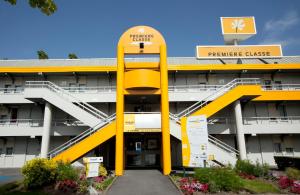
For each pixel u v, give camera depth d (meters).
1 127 23.92
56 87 22.34
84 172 14.81
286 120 25.45
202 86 26.28
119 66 19.25
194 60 28.61
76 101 21.72
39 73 24.92
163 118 18.25
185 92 24.50
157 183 14.04
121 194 11.52
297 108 26.28
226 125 24.36
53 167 12.91
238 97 20.66
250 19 30.41
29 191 11.86
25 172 12.45
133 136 24.45
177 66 24.86
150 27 20.39
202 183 12.52
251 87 20.88
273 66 25.39
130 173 18.28
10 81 26.30
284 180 13.02
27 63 28.28
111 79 26.25
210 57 27.50
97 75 26.16
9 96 24.69
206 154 13.98
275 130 24.39
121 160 17.55
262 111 26.08
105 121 19.72
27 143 25.06
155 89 19.98
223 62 27.92
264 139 25.55
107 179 15.22
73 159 18.19
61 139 24.88
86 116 20.16
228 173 12.72
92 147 18.33
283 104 26.30
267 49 27.47
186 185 12.35
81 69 24.67
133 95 20.67
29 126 24.28
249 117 25.69
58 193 11.55
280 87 26.56
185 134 14.93
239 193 11.68
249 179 14.83
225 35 30.14
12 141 25.11
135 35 20.14
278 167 21.20
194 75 26.59
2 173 19.69
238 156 21.50
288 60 28.39
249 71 26.06
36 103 23.41
